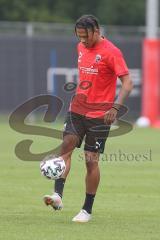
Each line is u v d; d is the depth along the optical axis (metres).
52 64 86.81
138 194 38.19
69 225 29.97
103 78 30.36
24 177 43.94
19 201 35.66
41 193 38.12
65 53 87.12
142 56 87.25
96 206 34.53
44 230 28.91
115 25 139.12
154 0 82.44
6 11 132.00
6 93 86.56
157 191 39.25
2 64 86.38
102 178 43.81
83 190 39.34
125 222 30.78
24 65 86.75
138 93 87.50
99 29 30.25
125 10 138.75
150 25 82.38
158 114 83.69
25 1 134.12
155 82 82.62
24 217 31.61
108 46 30.20
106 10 138.38
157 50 81.81
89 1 140.00
